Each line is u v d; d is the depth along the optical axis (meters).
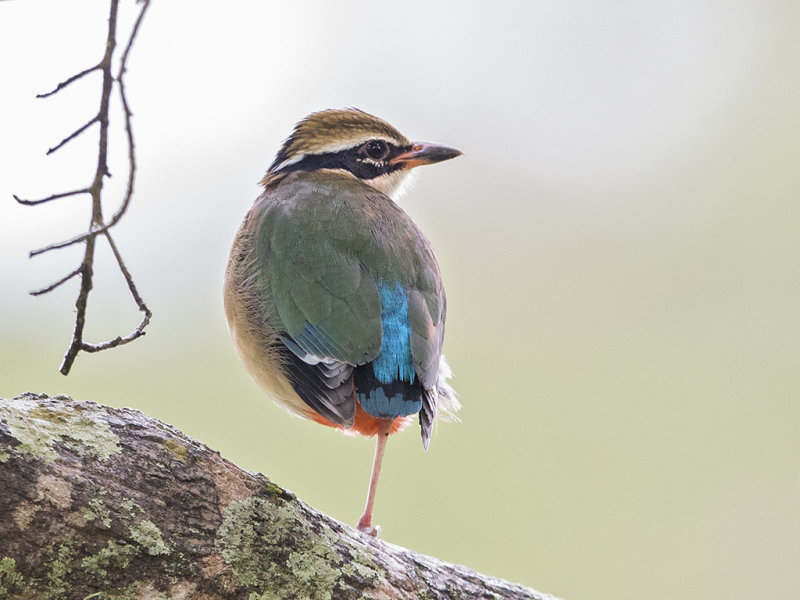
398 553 8.62
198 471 7.57
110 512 7.07
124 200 7.23
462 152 12.73
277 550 7.71
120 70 7.14
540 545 16.42
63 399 7.52
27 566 6.76
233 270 10.98
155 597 7.16
